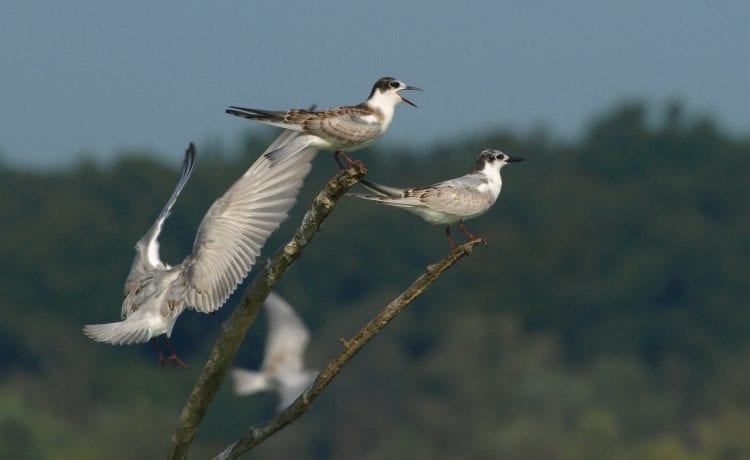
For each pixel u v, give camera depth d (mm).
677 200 62969
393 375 47062
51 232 53969
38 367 48906
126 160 59531
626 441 42438
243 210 8320
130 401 43750
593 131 69125
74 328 50938
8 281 52344
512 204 61188
